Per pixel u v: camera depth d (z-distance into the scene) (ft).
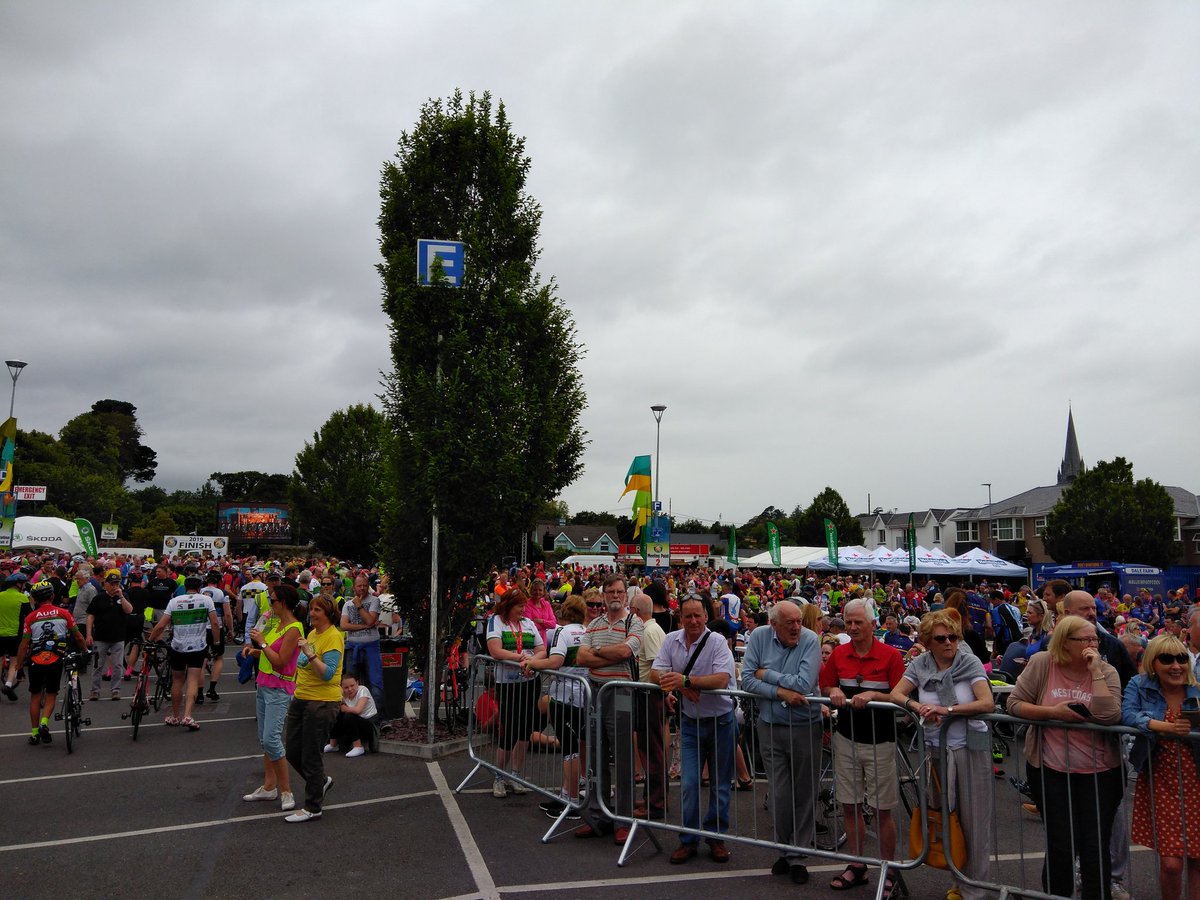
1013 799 25.39
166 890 16.52
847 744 17.70
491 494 30.58
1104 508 175.42
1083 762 15.16
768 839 19.36
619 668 21.94
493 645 24.29
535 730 23.21
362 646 33.37
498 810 22.58
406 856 18.76
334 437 162.91
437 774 26.37
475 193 33.99
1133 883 18.30
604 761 21.02
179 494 413.59
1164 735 14.58
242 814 21.86
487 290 32.63
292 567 70.74
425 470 30.14
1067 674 15.76
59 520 109.70
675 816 22.80
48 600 30.73
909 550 90.43
